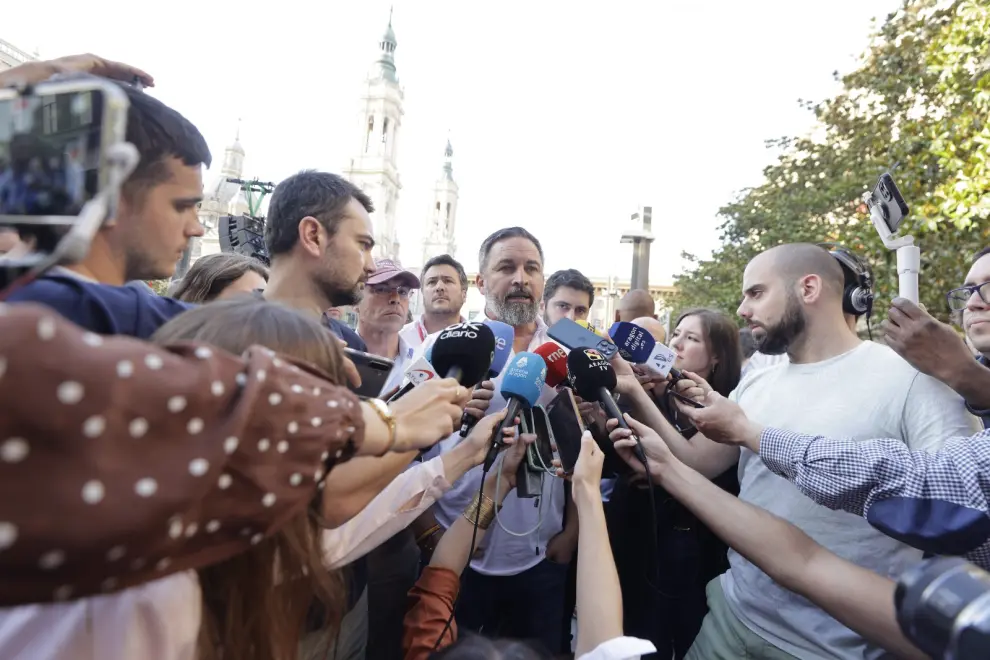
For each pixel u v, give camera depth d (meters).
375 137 52.56
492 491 1.89
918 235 6.71
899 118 8.56
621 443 1.87
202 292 2.40
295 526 0.90
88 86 0.60
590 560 1.32
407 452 1.37
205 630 0.82
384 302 3.80
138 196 1.10
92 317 1.00
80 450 0.47
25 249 0.63
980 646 0.58
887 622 1.37
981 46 6.22
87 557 0.50
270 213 1.92
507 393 1.88
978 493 1.27
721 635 1.89
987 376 1.53
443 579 1.70
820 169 10.52
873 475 1.40
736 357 3.11
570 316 3.55
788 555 1.55
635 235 9.12
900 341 1.64
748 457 2.02
